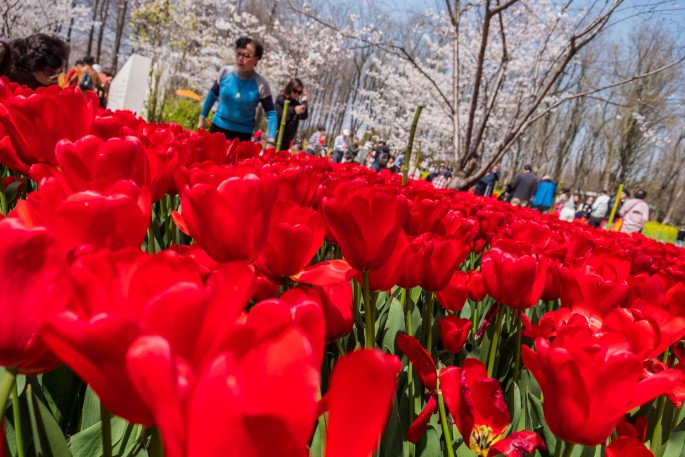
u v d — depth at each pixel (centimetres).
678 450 120
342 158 2002
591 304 111
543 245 172
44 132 118
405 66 2811
